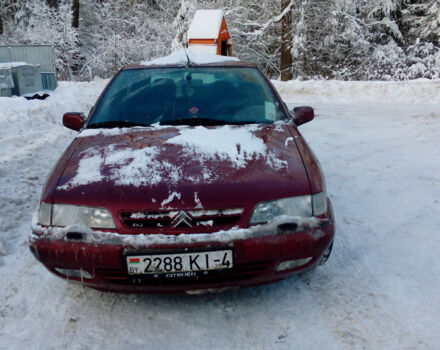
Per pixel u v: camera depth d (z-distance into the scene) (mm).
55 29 19516
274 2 18781
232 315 2193
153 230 1933
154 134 2564
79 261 1959
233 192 1985
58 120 8094
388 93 12133
